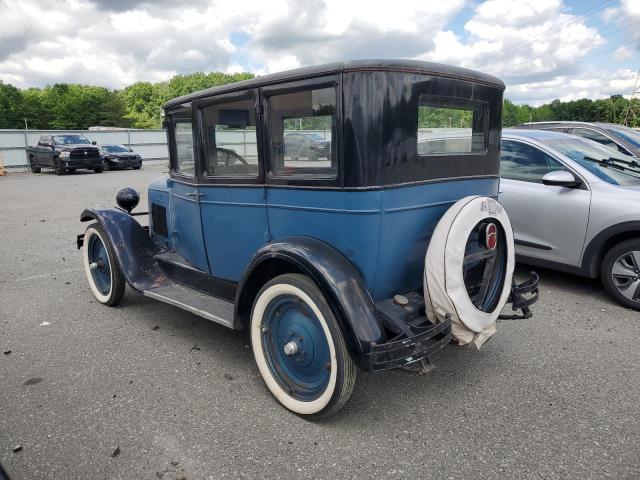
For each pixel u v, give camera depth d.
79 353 3.82
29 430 2.82
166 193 4.49
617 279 4.61
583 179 4.82
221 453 2.61
